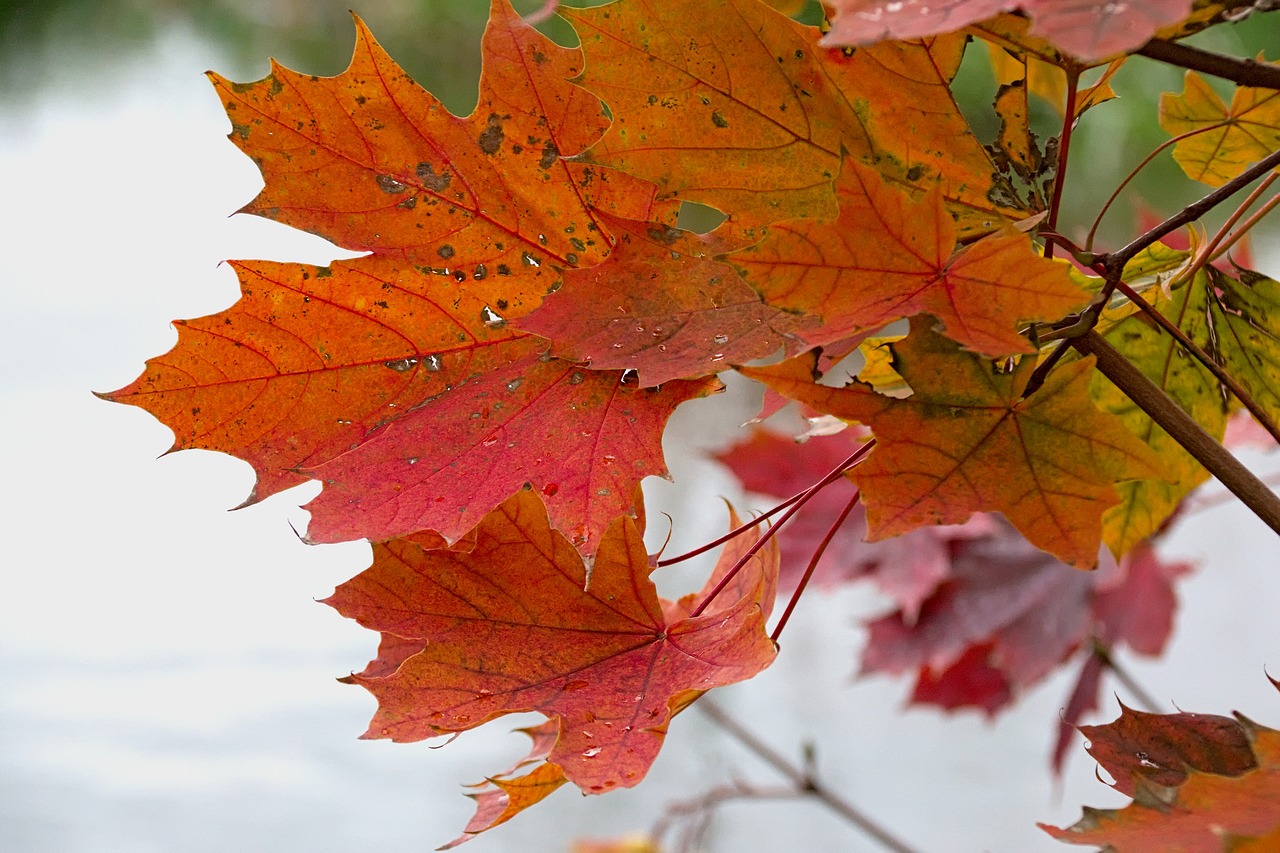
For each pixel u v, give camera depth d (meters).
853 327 0.86
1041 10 0.80
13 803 2.29
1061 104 1.01
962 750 2.56
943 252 0.86
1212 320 0.97
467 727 0.89
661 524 2.53
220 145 3.30
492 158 0.92
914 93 0.90
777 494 1.70
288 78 0.91
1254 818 0.85
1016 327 0.86
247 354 0.92
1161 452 1.00
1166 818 0.86
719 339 0.89
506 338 0.93
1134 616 1.57
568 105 0.92
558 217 0.92
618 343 0.89
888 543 1.61
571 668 0.90
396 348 0.92
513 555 0.91
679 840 1.83
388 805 2.40
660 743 0.88
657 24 0.89
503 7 0.92
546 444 0.90
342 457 0.90
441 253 0.92
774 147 0.90
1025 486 0.88
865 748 2.56
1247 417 1.37
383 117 0.92
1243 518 2.82
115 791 2.38
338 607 0.90
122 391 0.91
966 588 1.58
